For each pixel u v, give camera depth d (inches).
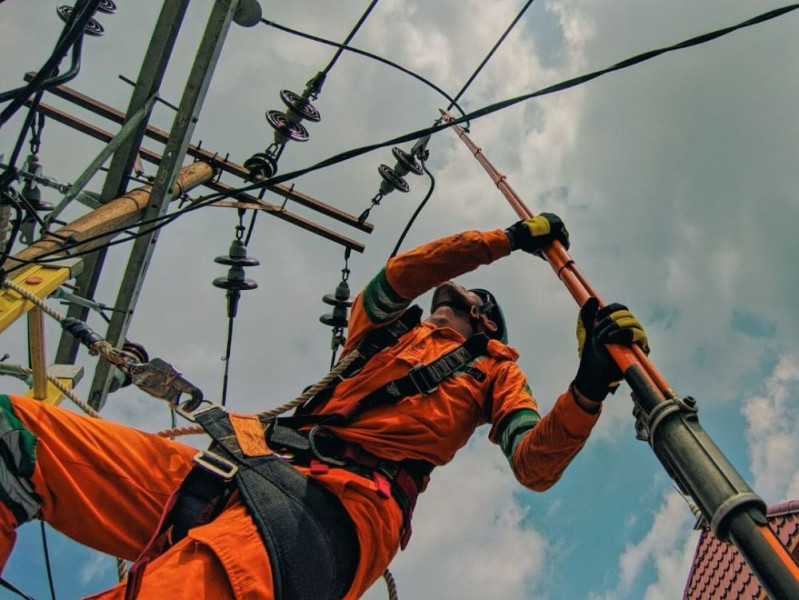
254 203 132.1
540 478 61.7
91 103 128.8
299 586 50.3
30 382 85.4
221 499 53.6
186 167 122.6
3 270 72.4
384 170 137.6
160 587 45.1
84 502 54.4
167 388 61.4
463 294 82.9
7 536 50.8
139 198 104.7
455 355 70.3
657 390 45.3
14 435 51.9
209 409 60.3
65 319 67.9
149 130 133.5
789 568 35.3
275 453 57.9
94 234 93.6
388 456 61.3
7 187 73.1
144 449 57.7
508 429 65.7
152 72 105.7
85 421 56.5
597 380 52.9
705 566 183.3
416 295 69.5
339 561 53.8
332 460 58.9
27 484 52.4
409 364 67.9
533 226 67.5
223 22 99.6
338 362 70.1
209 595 46.3
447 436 64.8
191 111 101.7
